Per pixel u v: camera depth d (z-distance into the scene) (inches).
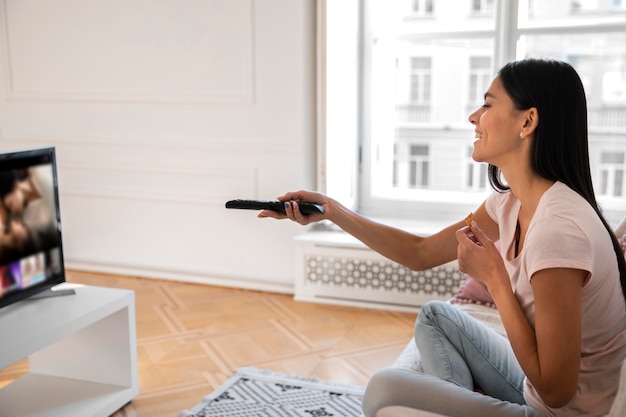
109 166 158.6
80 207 163.3
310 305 139.6
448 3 141.5
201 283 154.4
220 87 146.0
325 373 106.3
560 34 133.3
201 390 100.7
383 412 51.6
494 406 50.9
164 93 150.7
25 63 162.1
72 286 99.1
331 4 135.3
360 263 137.2
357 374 106.0
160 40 149.1
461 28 141.3
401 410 51.0
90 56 155.8
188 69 147.9
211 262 153.6
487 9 138.6
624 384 46.2
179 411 94.6
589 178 52.2
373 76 149.9
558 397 47.4
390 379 53.9
